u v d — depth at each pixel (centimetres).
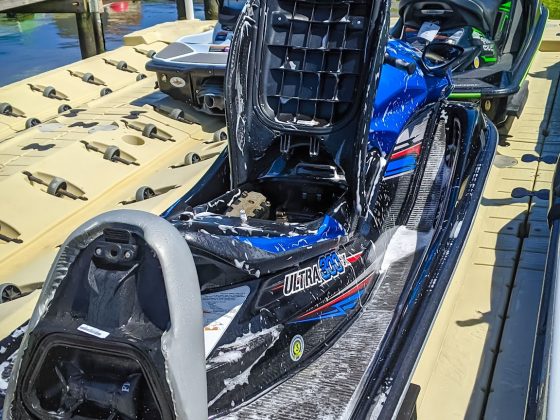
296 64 304
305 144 302
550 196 361
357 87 294
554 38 775
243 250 232
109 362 191
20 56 1212
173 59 561
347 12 301
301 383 247
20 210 425
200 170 470
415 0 564
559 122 567
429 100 356
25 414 197
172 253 186
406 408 250
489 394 278
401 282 305
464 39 539
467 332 315
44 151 496
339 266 280
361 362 258
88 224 193
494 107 508
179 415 182
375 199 307
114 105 611
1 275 371
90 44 1078
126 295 188
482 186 363
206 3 1139
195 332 187
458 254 318
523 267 359
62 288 195
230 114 298
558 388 207
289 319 251
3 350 256
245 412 232
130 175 488
